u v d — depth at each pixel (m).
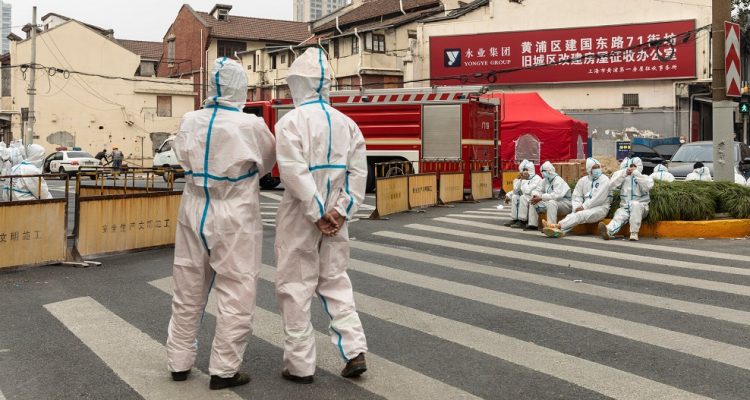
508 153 25.95
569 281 7.52
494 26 35.12
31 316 6.02
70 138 45.47
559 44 33.94
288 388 4.24
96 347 5.11
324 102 4.36
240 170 4.15
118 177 13.33
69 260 8.70
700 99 32.81
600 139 33.56
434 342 5.22
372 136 19.58
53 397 4.11
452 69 35.88
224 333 4.16
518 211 12.42
